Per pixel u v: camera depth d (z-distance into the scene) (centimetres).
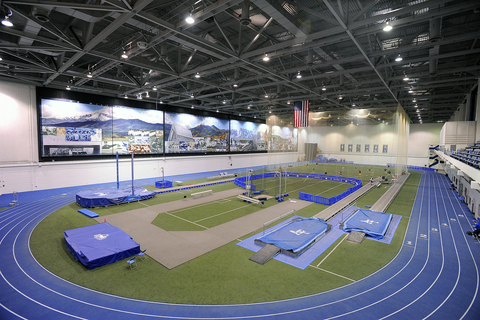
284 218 1655
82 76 1864
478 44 1644
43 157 2398
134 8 955
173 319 695
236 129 4675
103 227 1304
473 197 1773
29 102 2286
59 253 1107
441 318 716
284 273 953
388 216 1634
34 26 1158
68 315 709
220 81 2428
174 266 997
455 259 1093
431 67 1634
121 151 2966
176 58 1955
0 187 2164
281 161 3456
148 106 3206
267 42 1650
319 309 748
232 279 905
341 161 3775
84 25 1309
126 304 759
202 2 1115
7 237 1283
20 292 818
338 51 1766
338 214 1784
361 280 913
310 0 1166
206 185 2892
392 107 3378
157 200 2130
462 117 3203
